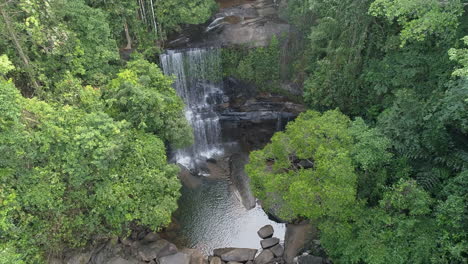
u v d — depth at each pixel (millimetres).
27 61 17453
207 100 31078
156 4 27500
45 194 15047
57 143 15375
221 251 20422
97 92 19109
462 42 14703
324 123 16688
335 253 16125
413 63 16859
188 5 28094
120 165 17406
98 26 20891
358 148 15070
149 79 20250
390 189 15039
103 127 15758
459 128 13922
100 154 15414
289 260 19328
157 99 18953
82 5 20500
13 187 14984
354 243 14680
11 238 14891
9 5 17297
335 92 21359
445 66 15711
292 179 16344
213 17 33312
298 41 27453
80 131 15344
